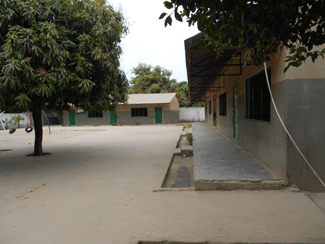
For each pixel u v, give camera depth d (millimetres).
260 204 3459
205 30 2557
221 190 4121
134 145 10594
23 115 26344
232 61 8883
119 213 3381
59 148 10211
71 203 3854
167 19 2096
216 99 15008
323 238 2518
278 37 2324
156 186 4570
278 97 4379
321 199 3689
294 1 1979
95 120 28328
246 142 7051
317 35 2277
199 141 9484
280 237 2551
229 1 2154
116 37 7031
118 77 7945
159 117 27438
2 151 10086
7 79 5074
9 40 5250
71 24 6688
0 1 5617
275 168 4609
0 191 4641
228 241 2514
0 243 2674
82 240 2686
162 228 2881
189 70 7289
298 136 3992
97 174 5742
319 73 3928
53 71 5859
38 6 5957
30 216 3391
